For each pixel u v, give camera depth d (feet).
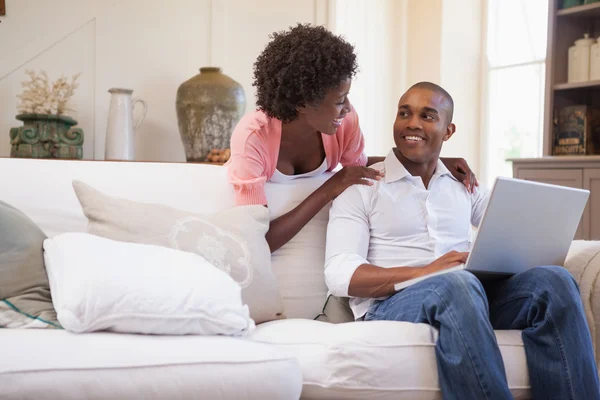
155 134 12.65
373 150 14.52
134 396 4.04
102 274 4.68
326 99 6.02
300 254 6.70
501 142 14.25
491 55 14.40
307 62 5.92
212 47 12.92
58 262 4.94
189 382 4.17
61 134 11.16
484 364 4.70
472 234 6.94
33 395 3.83
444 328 4.91
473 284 4.97
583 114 11.71
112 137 11.39
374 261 6.27
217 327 4.87
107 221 5.65
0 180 6.08
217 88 11.55
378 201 6.29
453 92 14.19
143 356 4.19
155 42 12.58
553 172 11.09
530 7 13.75
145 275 4.79
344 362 4.87
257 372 4.35
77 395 3.92
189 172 6.68
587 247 6.12
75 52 12.14
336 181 6.45
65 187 6.24
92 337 4.42
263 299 5.96
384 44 14.51
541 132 13.52
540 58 13.56
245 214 6.23
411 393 4.88
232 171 6.58
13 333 4.49
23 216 5.44
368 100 14.35
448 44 14.06
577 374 4.93
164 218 5.84
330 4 13.58
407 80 14.65
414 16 14.53
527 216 5.40
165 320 4.67
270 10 13.32
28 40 11.89
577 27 12.16
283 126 6.51
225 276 5.16
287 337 5.26
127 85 12.44
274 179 6.88
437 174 6.44
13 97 11.85
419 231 6.29
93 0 12.19
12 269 4.99
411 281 5.53
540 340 5.11
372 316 5.90
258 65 6.39
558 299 5.06
